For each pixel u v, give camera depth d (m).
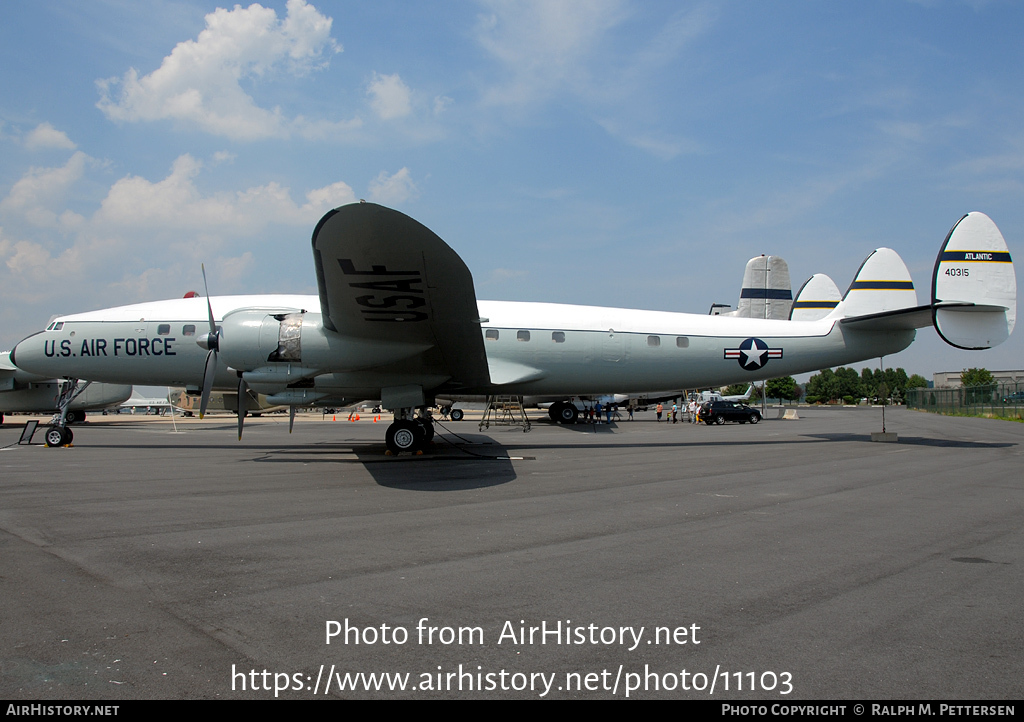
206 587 4.31
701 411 32.34
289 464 11.77
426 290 10.09
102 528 6.13
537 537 5.84
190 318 14.85
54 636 3.45
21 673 3.02
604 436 20.23
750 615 3.84
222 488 8.75
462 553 5.26
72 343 14.94
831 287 25.56
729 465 11.74
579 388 16.34
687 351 16.41
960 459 12.95
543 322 15.86
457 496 8.12
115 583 4.38
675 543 5.63
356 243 8.91
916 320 16.81
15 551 5.22
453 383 14.05
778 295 26.23
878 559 5.10
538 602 4.07
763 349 16.80
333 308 10.74
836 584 4.44
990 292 16.12
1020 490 8.73
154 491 8.47
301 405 14.12
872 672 3.09
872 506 7.48
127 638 3.44
